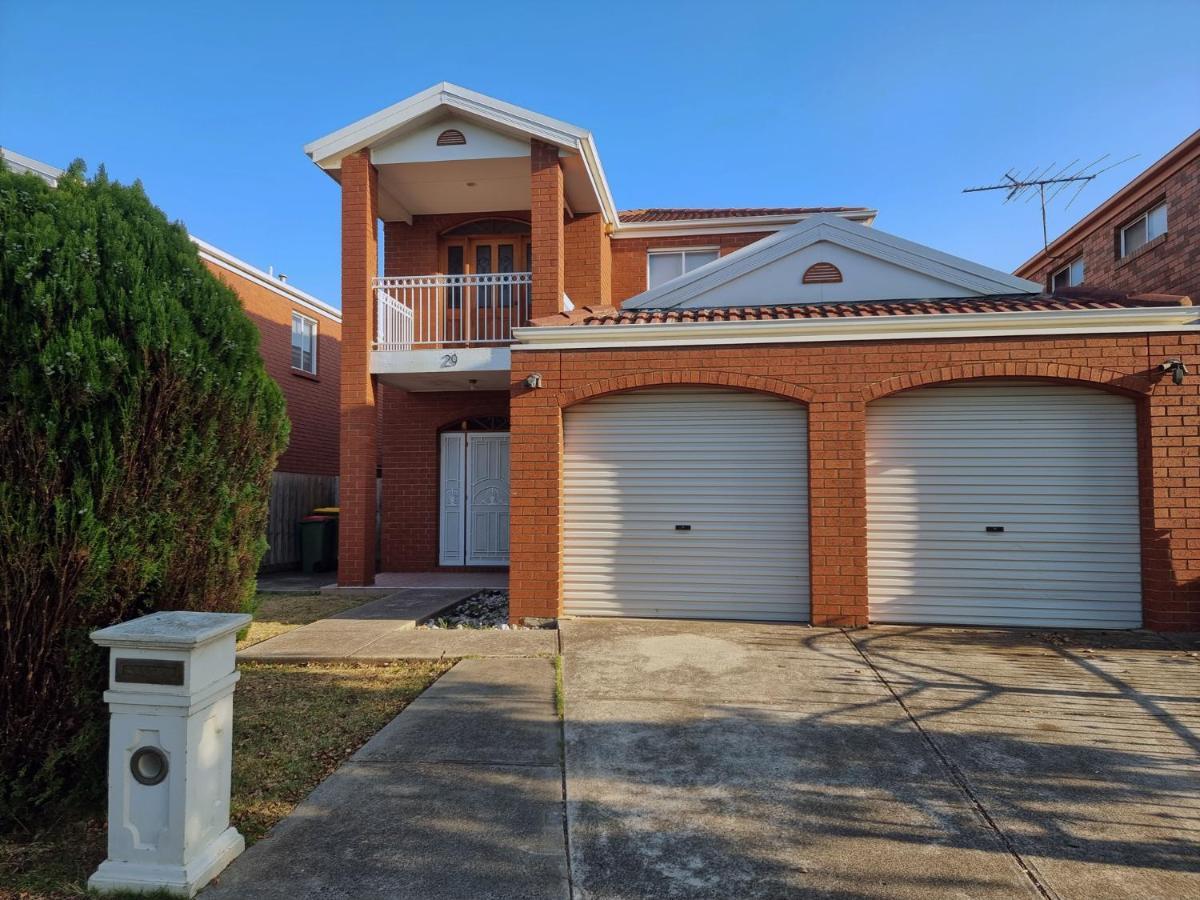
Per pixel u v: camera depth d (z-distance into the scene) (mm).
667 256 13984
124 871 2977
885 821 3623
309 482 14844
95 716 3549
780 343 7754
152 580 3744
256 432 4379
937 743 4562
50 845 3365
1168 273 11977
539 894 3016
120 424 3539
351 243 10742
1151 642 6836
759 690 5559
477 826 3561
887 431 7762
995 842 3428
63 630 3443
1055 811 3725
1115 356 7250
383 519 12477
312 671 6223
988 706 5191
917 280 9438
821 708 5172
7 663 3346
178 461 3785
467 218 12938
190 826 3018
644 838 3461
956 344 7492
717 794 3910
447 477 12516
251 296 14820
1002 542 7566
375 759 4328
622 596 8102
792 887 3074
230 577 4191
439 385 11805
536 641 7035
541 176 10594
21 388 3281
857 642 6922
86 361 3389
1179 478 7117
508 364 10477
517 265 13055
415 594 9938
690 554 8023
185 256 4047
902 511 7711
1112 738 4629
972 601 7578
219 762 3240
